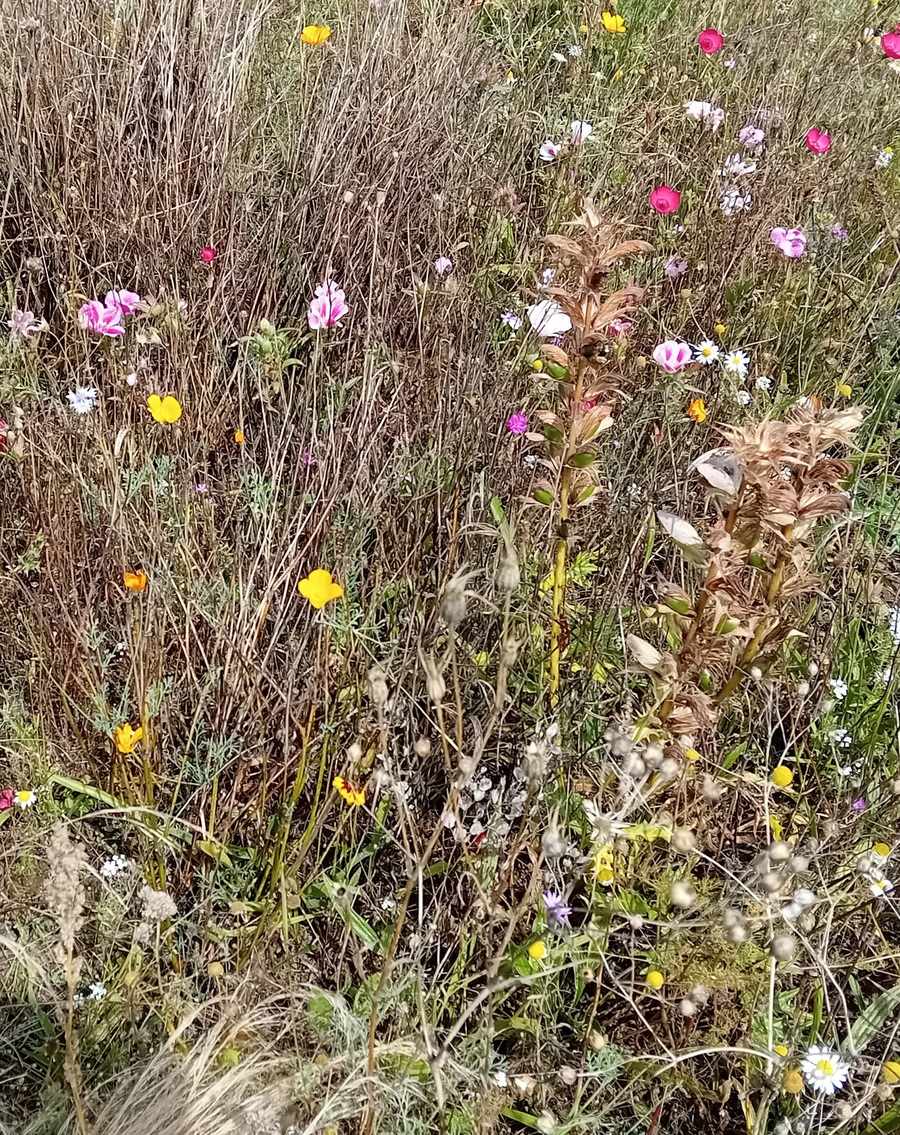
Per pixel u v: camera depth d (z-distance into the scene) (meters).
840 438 1.53
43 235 2.85
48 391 2.52
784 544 1.61
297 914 1.82
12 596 2.14
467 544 2.26
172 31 3.39
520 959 1.65
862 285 3.39
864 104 4.35
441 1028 1.57
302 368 2.86
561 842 1.43
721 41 3.95
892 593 2.62
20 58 3.29
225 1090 1.48
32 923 1.74
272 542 2.23
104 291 2.81
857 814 1.94
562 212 3.47
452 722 2.05
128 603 1.93
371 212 3.01
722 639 1.65
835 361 3.11
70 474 2.19
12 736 1.97
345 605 1.94
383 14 3.97
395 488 2.44
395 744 1.95
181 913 1.81
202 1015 1.65
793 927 1.55
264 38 3.78
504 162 3.76
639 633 2.21
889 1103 1.57
